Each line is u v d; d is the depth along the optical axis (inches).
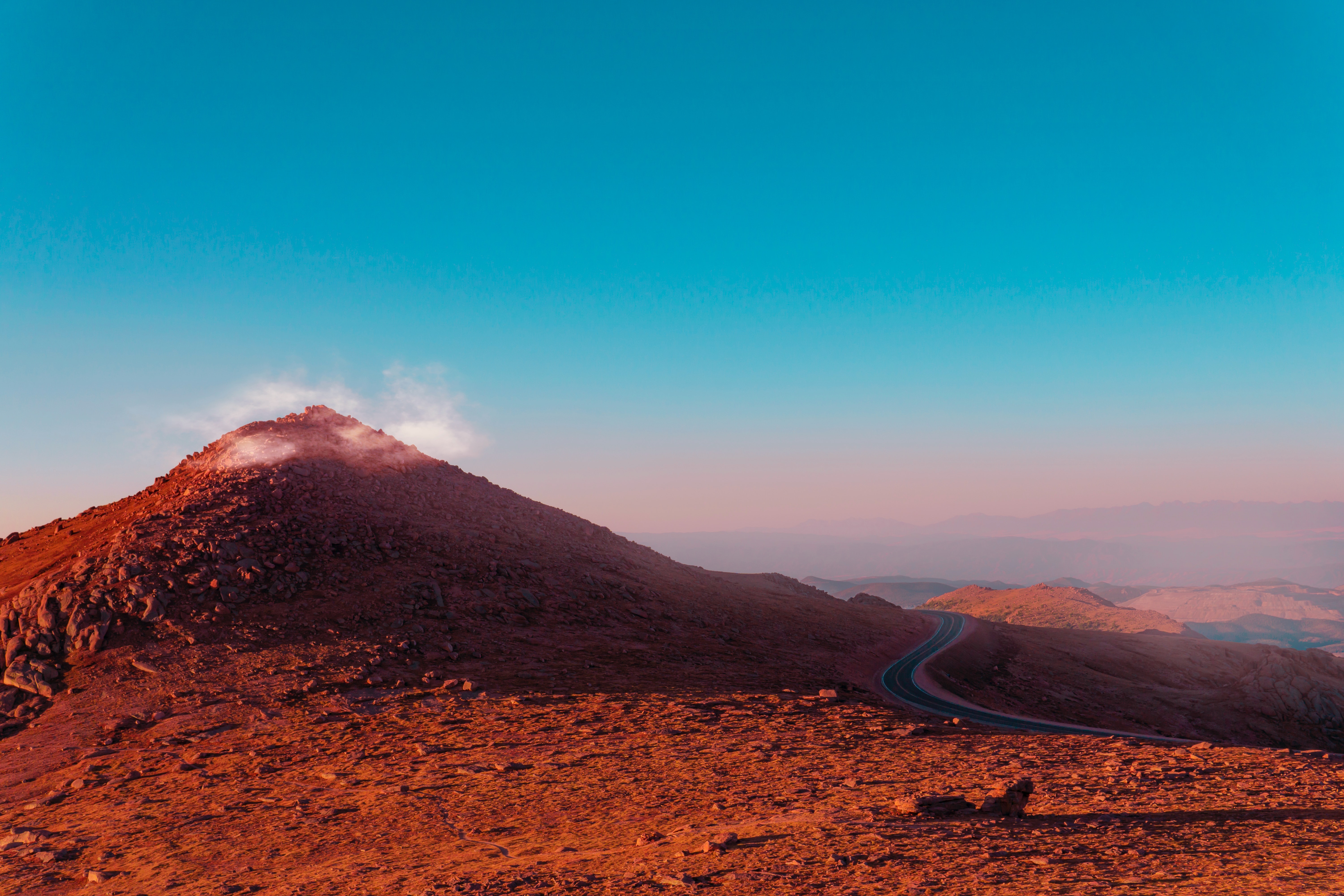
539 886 714.2
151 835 1096.2
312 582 2938.0
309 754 1598.2
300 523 3353.8
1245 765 1250.0
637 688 2374.5
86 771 1541.6
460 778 1357.0
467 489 4877.0
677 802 1101.1
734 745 1589.6
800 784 1178.6
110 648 2269.9
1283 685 4515.3
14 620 2341.3
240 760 1572.3
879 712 2165.4
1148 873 636.1
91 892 874.8
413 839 1000.2
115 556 2664.9
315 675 2237.9
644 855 802.8
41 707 1979.6
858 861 700.7
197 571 2721.5
